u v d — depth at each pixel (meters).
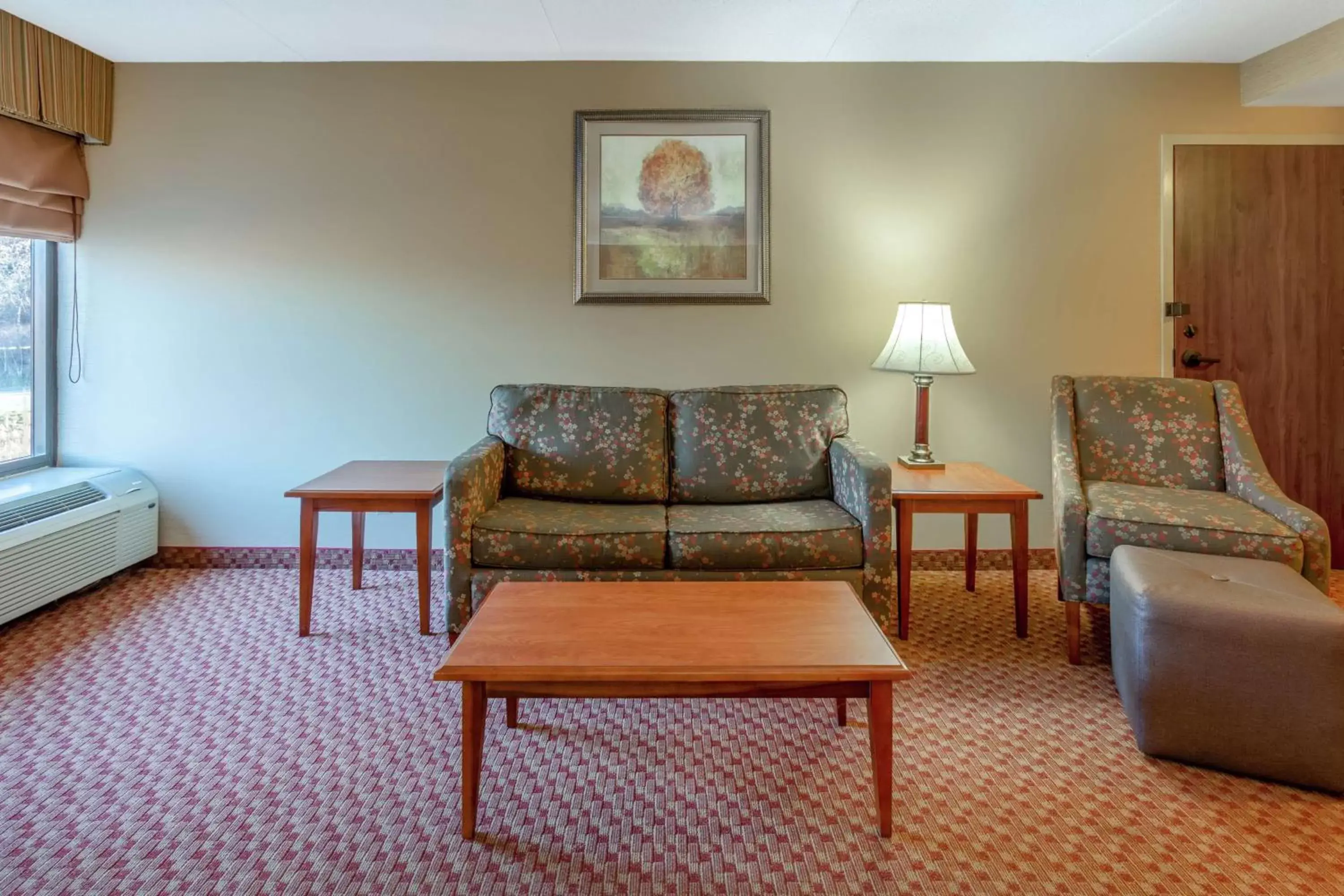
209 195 3.17
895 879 1.37
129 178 3.16
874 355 3.22
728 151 3.15
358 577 3.00
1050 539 3.26
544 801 1.61
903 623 2.51
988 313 3.20
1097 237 3.17
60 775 1.69
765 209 3.14
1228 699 1.67
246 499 3.26
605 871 1.40
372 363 3.23
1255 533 2.14
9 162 2.76
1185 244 3.16
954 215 3.17
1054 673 2.26
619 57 3.08
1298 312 3.15
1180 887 1.34
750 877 1.38
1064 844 1.47
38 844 1.45
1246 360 3.16
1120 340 3.20
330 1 2.58
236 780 1.68
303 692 2.12
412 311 3.21
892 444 3.24
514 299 3.20
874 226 3.18
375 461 3.10
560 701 2.07
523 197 3.17
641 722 1.96
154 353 3.22
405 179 3.17
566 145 3.15
